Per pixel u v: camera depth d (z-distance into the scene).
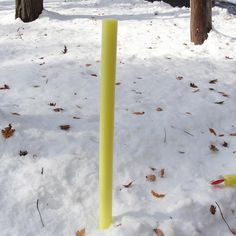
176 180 2.00
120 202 1.82
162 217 1.74
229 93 2.94
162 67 3.42
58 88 2.85
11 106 2.50
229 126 2.52
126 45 4.02
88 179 1.92
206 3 4.01
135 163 2.07
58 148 2.09
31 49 3.75
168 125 2.42
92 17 5.11
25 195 1.80
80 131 2.28
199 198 1.85
